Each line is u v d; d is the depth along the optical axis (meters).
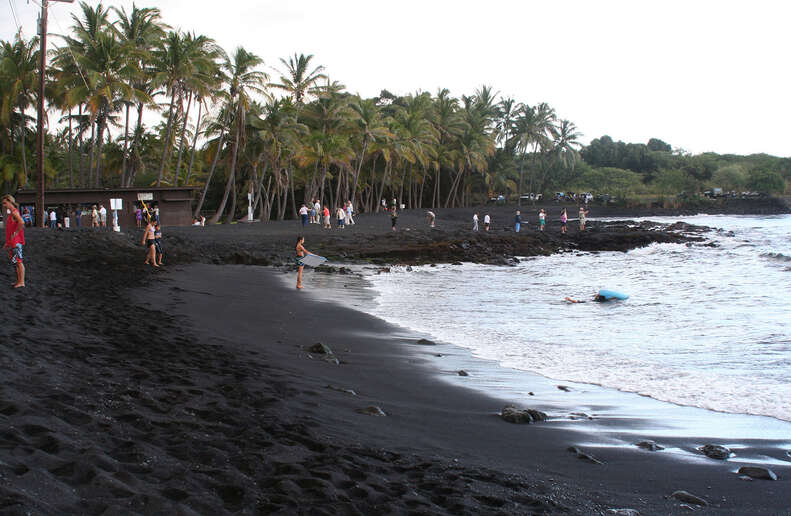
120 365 6.29
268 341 9.51
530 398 7.18
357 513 3.26
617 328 12.67
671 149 147.88
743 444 5.58
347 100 57.78
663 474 4.68
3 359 5.56
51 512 2.69
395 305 15.56
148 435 4.11
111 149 57.06
